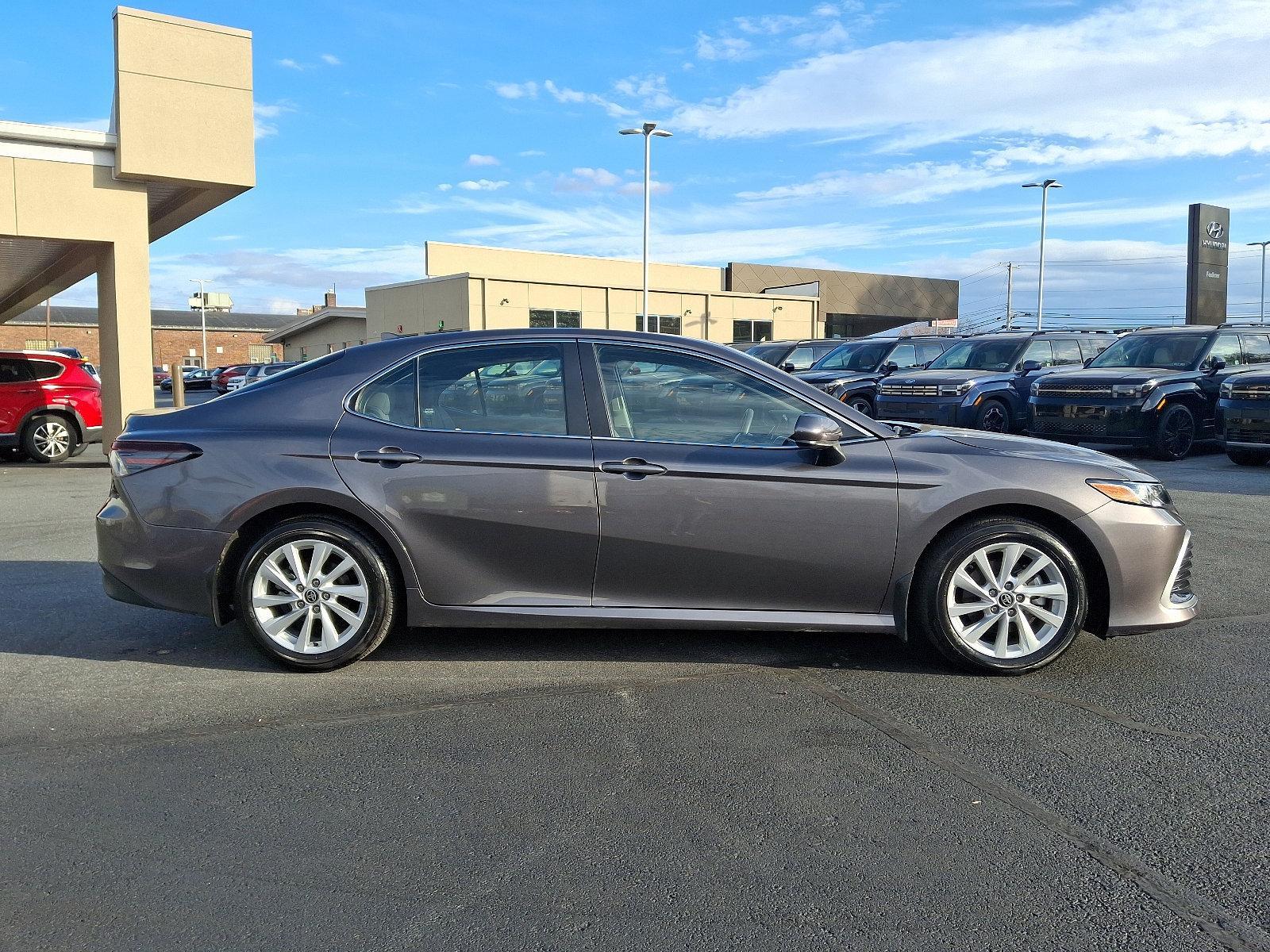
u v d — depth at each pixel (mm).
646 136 32562
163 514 4488
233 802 3260
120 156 14031
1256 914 2602
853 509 4383
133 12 13898
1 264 19984
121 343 14766
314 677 4480
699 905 2652
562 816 3152
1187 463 12805
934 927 2551
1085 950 2451
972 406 14281
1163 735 3787
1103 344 16688
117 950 2457
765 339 48438
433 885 2758
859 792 3314
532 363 4566
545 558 4449
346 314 52125
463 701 4168
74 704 4152
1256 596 5906
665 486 4375
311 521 4453
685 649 4859
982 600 4430
